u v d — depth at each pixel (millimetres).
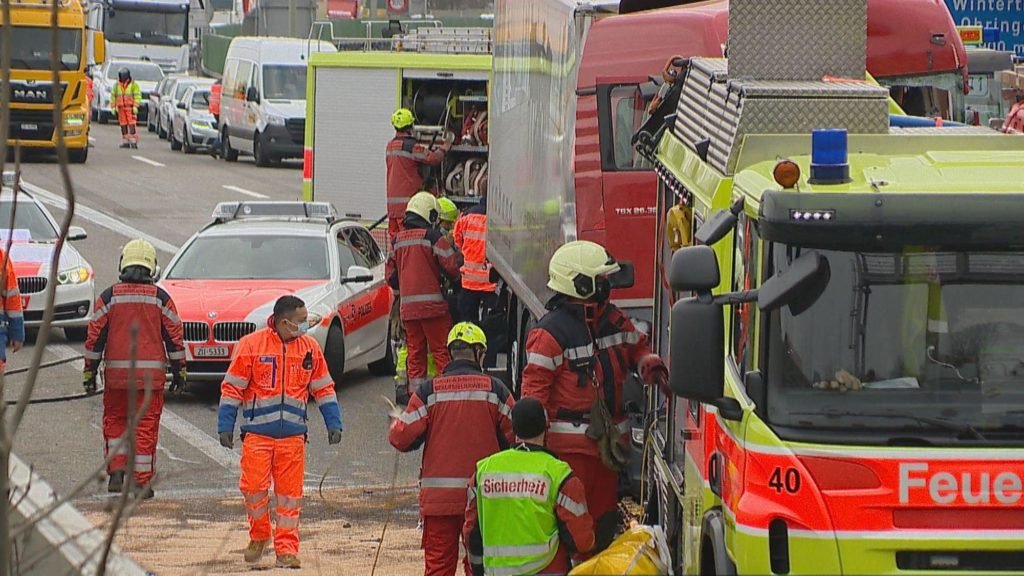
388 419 48406
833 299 18453
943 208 18281
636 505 31141
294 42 134875
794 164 18578
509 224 45344
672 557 24500
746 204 19422
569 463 27078
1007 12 55219
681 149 24859
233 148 137500
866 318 18422
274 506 37375
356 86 68750
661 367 25234
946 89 40469
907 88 40375
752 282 19172
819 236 18297
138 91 151375
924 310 18484
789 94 21141
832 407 18359
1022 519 18078
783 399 18438
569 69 36938
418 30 71625
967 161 20125
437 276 48125
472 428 28719
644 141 27812
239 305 49969
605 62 36625
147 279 37594
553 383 27047
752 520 18188
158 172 125562
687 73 26844
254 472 32188
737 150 21031
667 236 25312
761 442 18312
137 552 32344
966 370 18438
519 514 24469
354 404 50812
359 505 37906
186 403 50125
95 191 109812
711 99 23547
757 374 18609
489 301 51719
